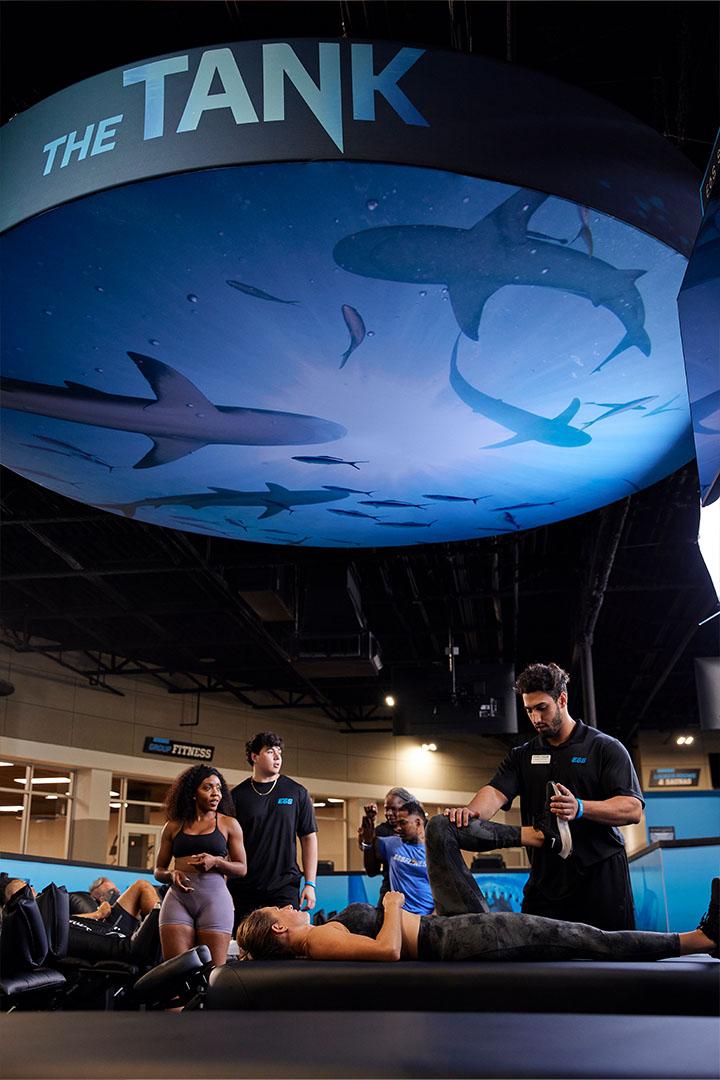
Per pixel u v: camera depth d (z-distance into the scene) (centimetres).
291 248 346
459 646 1411
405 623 1302
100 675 1553
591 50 500
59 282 367
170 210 323
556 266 358
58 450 527
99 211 323
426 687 1280
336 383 445
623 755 290
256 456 531
